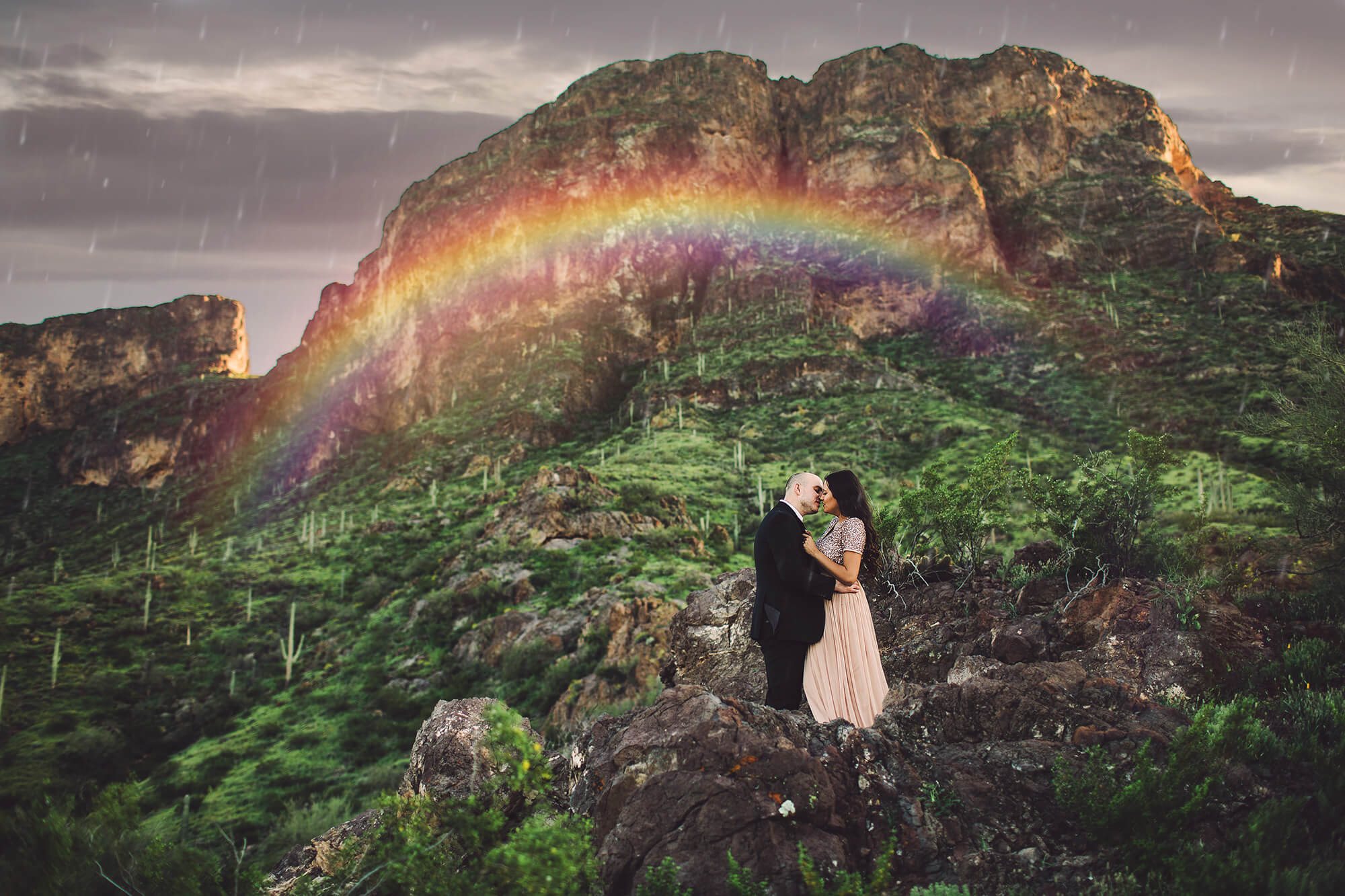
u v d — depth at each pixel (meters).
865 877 3.94
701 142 149.62
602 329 129.88
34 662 59.41
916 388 96.56
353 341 165.75
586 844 3.82
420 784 5.72
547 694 36.06
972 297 115.38
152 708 53.59
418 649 50.81
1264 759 4.54
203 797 38.38
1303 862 3.86
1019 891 3.94
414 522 87.12
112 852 4.14
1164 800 4.13
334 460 139.50
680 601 39.16
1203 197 155.62
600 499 60.47
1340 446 7.62
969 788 4.49
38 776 42.69
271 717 47.66
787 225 140.38
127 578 79.12
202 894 4.20
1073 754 4.65
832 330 113.88
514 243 146.38
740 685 7.91
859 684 5.25
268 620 66.25
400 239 171.62
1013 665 5.98
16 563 134.75
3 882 3.95
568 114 162.75
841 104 156.25
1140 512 6.82
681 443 89.81
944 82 156.38
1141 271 125.00
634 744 4.51
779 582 5.25
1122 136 154.50
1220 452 60.66
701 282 136.75
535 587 49.97
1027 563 7.52
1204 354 91.88
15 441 191.50
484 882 3.78
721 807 4.02
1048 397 89.88
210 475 156.38
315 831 31.61
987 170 141.88
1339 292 117.81
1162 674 5.70
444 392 133.00
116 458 167.25
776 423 94.00
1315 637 6.02
